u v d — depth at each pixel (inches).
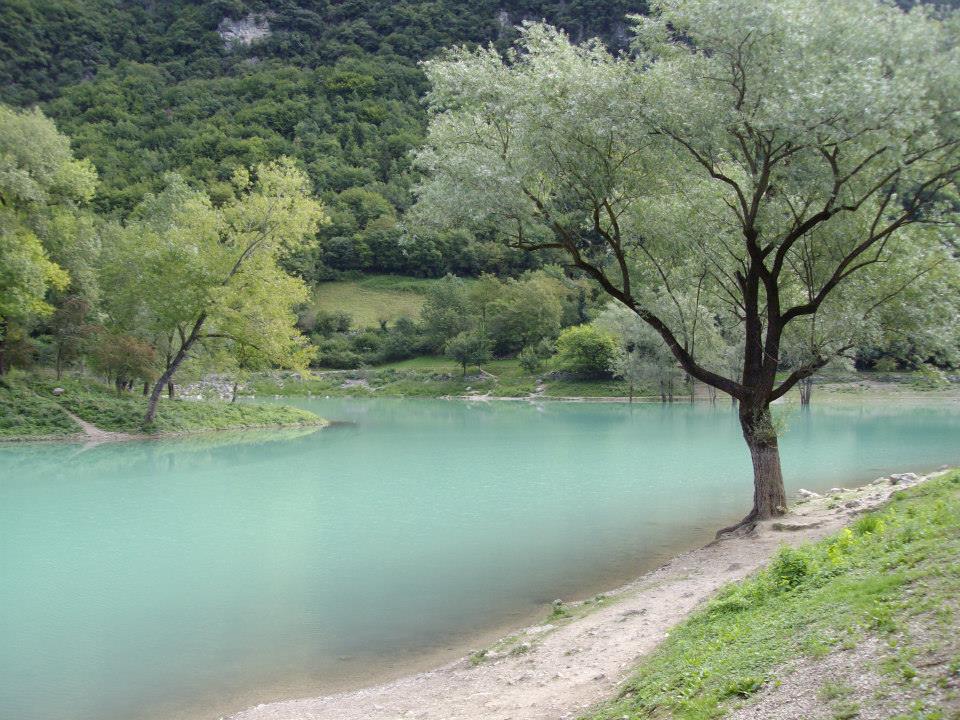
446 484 1203.2
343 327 4980.3
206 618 571.8
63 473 1350.9
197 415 2140.7
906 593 296.0
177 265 1887.3
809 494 864.9
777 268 693.9
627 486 1146.0
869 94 558.6
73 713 410.9
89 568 721.6
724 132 634.2
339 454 1614.2
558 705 345.1
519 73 688.4
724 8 587.8
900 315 742.5
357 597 619.8
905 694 223.5
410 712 375.9
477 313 4702.3
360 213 6624.0
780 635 308.3
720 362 2503.7
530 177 698.8
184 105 7682.1
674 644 364.8
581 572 673.0
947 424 2022.6
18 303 1692.9
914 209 665.0
